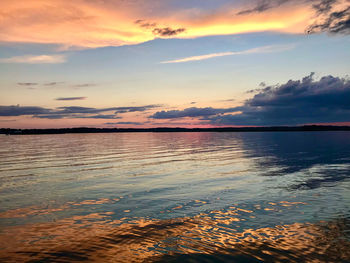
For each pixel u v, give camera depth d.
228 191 12.45
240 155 29.16
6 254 6.22
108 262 5.80
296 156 27.39
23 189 13.27
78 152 34.75
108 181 15.21
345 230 7.50
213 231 7.58
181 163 23.11
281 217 8.68
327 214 8.92
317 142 53.81
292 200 10.75
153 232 7.55
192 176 16.61
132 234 7.43
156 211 9.52
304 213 9.05
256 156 27.86
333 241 6.79
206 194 11.93
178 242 6.86
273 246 6.56
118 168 20.31
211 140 71.31
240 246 6.59
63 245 6.72
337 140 62.03
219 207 9.91
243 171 18.27
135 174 17.56
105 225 8.16
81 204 10.56
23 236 7.33
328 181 14.49
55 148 42.81
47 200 11.18
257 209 9.59
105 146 48.19
